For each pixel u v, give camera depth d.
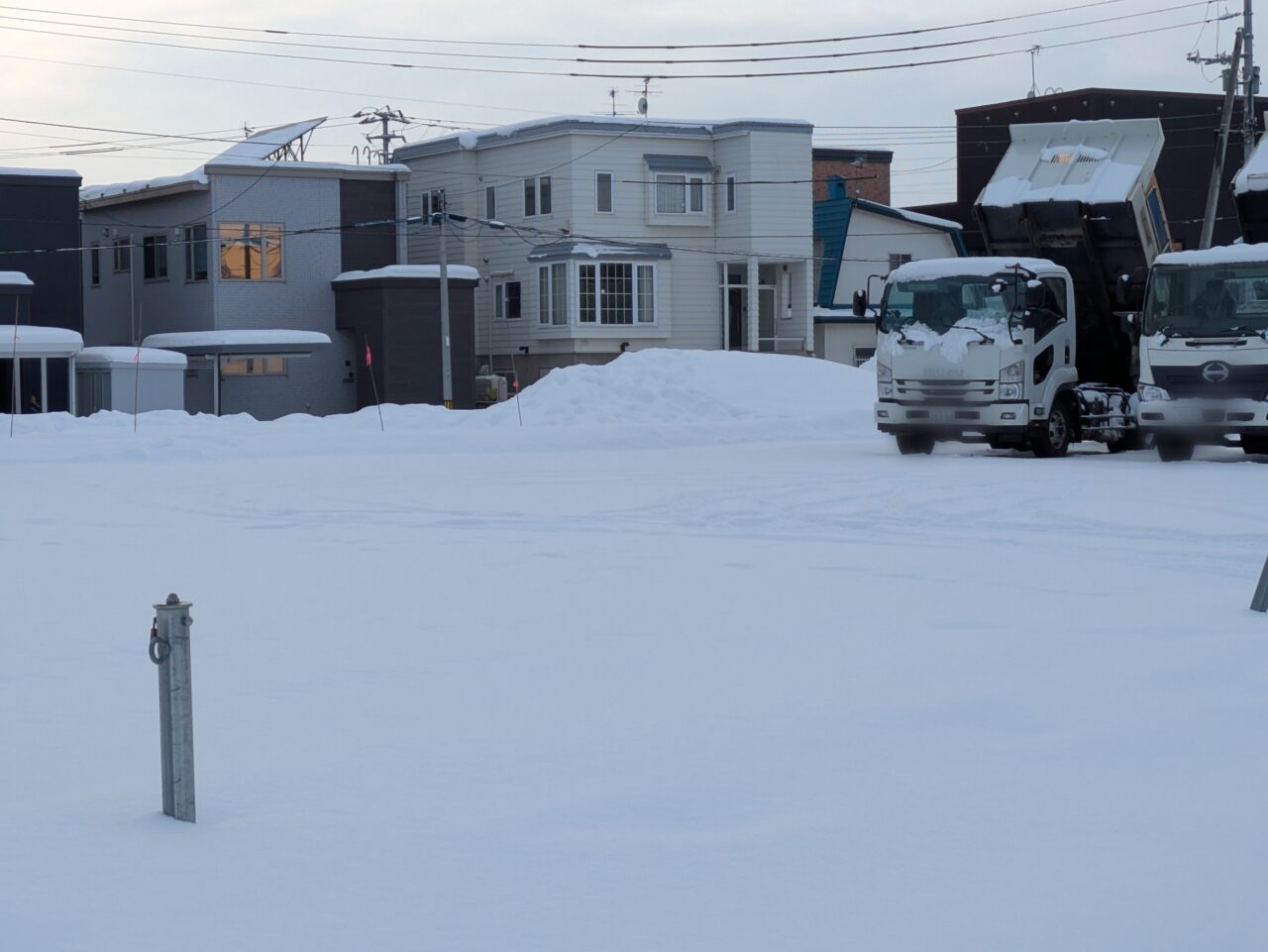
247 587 13.18
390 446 33.41
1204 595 12.34
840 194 71.38
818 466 26.72
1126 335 30.12
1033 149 30.27
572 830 6.16
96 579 13.82
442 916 5.19
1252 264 25.94
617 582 13.38
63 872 5.65
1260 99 74.69
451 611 11.81
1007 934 5.04
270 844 5.99
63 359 48.00
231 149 58.97
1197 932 5.06
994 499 19.97
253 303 55.75
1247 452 27.84
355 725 7.99
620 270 61.72
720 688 8.87
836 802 6.52
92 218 61.56
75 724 8.09
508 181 63.78
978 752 7.36
